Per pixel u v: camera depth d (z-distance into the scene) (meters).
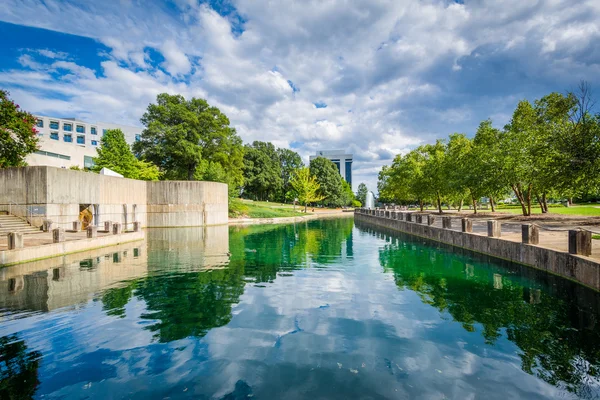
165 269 12.39
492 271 12.00
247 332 6.42
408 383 4.62
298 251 17.30
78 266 12.72
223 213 35.75
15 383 4.64
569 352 5.59
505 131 26.72
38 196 18.98
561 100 22.17
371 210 41.47
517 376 4.84
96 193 23.41
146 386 4.54
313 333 6.39
